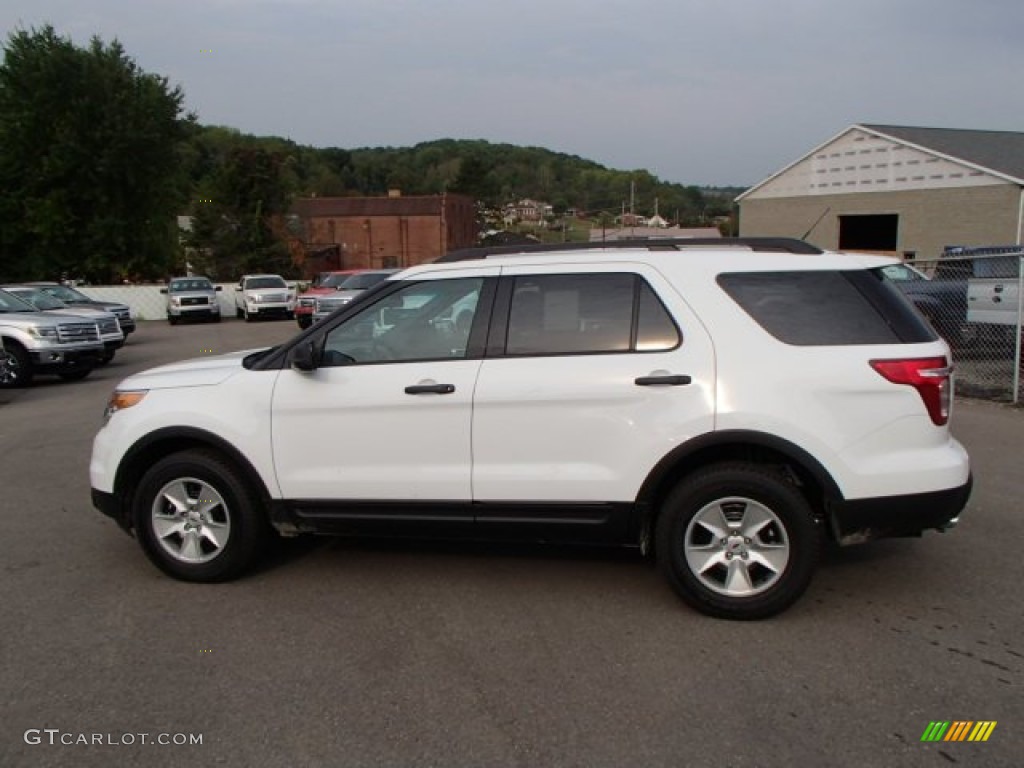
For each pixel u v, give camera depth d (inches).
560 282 173.3
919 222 1138.7
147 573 195.8
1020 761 117.3
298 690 139.4
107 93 1365.7
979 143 1181.7
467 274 178.4
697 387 161.3
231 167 1926.7
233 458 183.3
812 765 116.9
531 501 169.8
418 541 217.0
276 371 184.1
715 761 118.0
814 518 160.9
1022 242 1025.5
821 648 151.6
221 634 161.5
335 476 178.9
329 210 3046.3
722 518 163.2
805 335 162.1
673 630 160.2
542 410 167.2
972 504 239.3
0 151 1341.0
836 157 1242.0
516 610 171.3
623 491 165.3
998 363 489.7
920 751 119.9
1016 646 151.6
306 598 179.3
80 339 569.9
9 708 135.1
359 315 182.4
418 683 141.3
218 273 1902.1
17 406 469.4
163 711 133.6
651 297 168.4
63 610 173.9
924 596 174.9
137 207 1429.6
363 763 119.0
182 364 206.5
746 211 1380.4
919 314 171.0
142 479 188.1
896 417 158.2
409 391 172.9
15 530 229.8
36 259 1359.5
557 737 124.5
